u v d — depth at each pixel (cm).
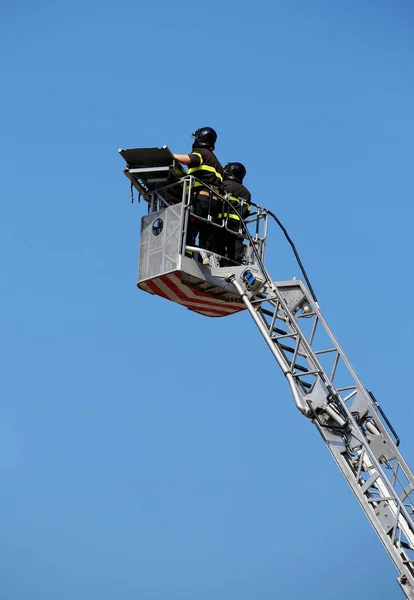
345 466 2105
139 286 2373
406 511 2012
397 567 2000
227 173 2464
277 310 2258
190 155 2327
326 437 2131
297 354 2223
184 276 2295
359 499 2067
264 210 2455
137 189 2408
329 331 2245
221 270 2311
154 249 2339
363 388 2183
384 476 2048
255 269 2302
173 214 2316
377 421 2161
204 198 2336
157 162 2325
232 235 2408
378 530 2036
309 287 2327
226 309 2470
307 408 2144
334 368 2208
